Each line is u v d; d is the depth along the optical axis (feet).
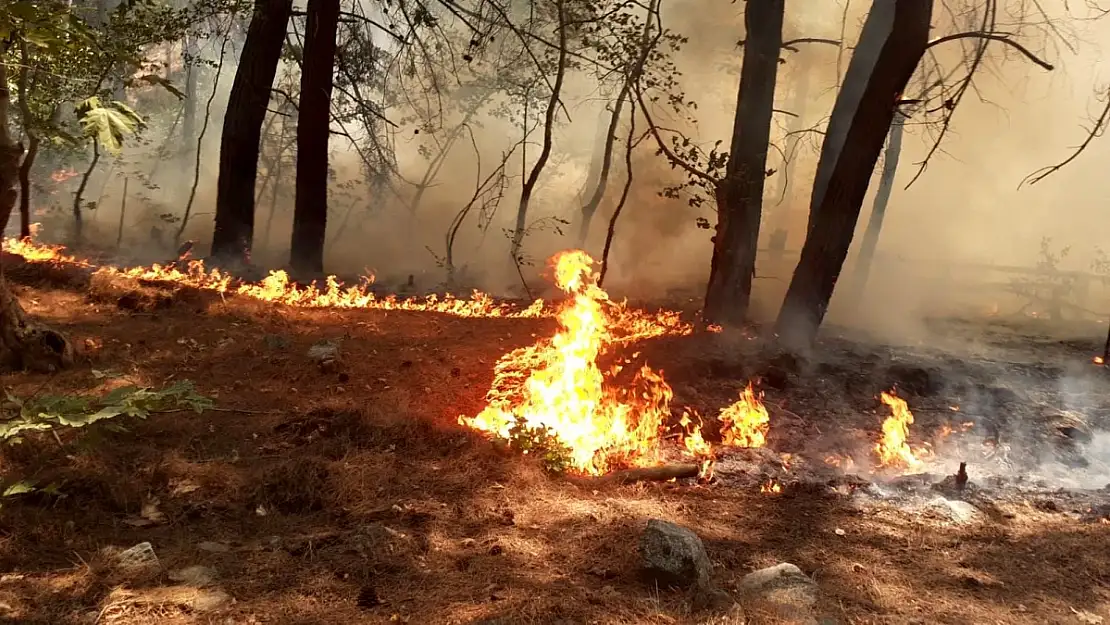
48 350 21.47
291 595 11.51
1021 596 12.89
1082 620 12.16
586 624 11.11
